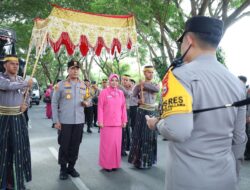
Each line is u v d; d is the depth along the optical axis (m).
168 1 13.59
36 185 5.67
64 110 5.98
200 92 2.08
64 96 5.97
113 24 6.86
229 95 2.13
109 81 6.95
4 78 4.82
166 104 2.07
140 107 6.88
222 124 2.10
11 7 18.11
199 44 2.22
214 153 2.08
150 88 6.77
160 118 2.30
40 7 17.75
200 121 2.09
